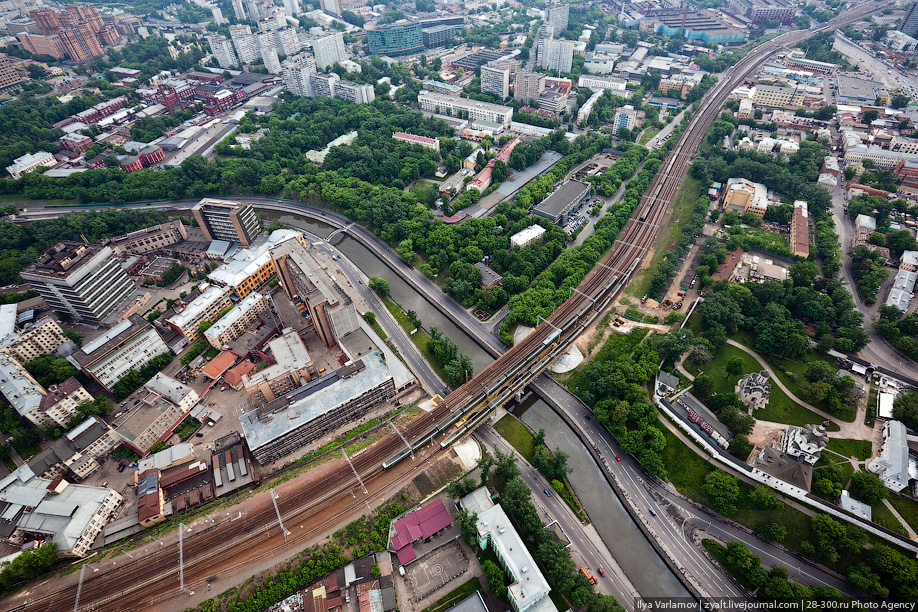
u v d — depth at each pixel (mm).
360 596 198750
